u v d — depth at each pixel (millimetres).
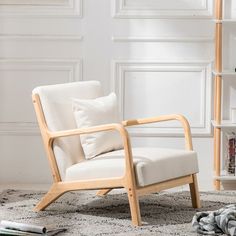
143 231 4141
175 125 5613
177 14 5531
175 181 4512
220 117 5348
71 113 4656
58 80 5582
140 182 4215
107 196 5066
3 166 5617
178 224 4305
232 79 5566
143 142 5621
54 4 5539
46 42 5547
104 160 4355
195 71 5582
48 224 4289
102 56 5562
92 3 5531
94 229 4176
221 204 4848
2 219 4406
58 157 4508
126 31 5547
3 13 5523
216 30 5406
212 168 5637
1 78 5562
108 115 4676
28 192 5223
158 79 5586
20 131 5586
